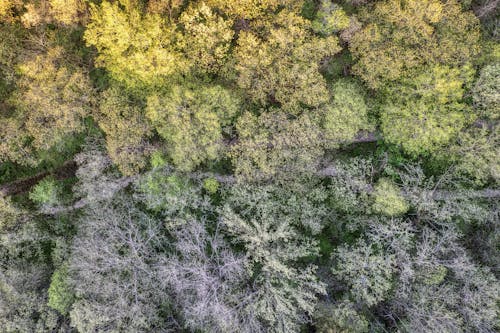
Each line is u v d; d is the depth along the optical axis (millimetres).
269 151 23609
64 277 22500
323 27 22641
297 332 23203
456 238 22469
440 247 21922
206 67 23047
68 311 22406
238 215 22438
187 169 22969
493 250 23109
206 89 21938
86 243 22109
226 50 22531
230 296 21844
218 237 23281
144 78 22281
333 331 20797
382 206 22938
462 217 23578
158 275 22312
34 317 22828
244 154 22922
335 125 22406
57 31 23656
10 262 23297
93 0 23547
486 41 23406
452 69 21969
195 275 21844
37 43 23000
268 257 21656
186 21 22141
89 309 21000
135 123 22609
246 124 22688
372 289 22641
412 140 22844
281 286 22906
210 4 22719
